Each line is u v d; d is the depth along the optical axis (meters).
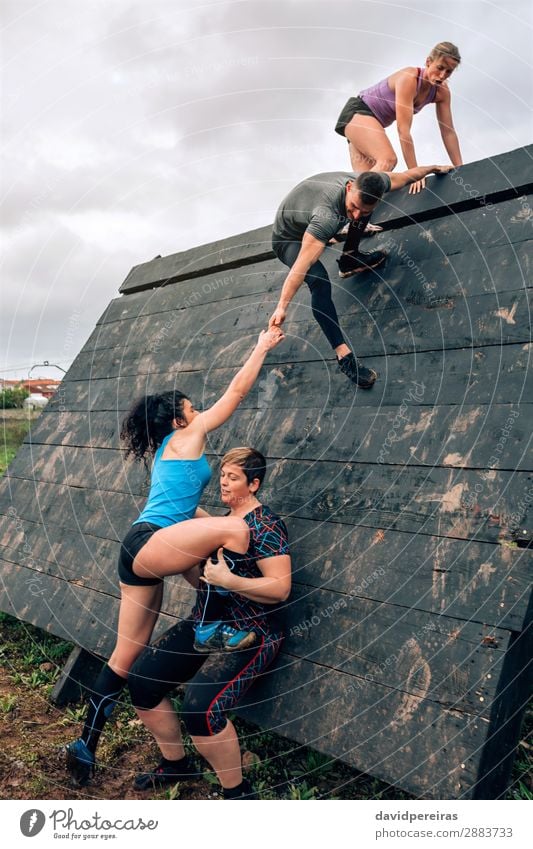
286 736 3.01
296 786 3.28
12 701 4.16
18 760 3.54
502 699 2.62
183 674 3.16
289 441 3.89
